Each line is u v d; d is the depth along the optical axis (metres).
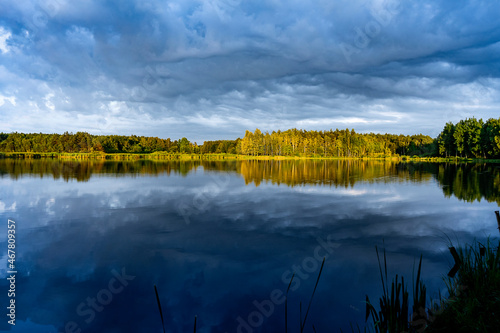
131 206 15.88
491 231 10.98
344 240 10.20
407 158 92.62
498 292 5.03
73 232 11.32
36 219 13.20
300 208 15.19
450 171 38.06
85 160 68.50
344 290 6.80
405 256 8.66
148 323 5.80
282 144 119.19
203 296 6.73
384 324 4.45
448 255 8.65
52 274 7.84
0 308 6.30
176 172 36.19
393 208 15.09
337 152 117.56
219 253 9.15
